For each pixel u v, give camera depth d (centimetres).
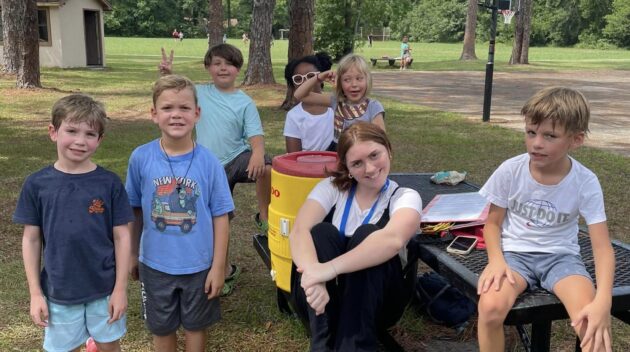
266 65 1436
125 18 6888
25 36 1362
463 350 303
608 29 5688
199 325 266
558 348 303
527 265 230
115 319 241
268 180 367
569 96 217
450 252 258
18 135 865
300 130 383
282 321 331
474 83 1886
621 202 553
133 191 265
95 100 240
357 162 256
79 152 230
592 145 849
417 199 260
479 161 723
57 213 230
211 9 2209
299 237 258
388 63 2920
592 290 212
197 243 258
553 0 6056
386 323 276
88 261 235
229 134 362
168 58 346
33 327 316
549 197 231
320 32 2689
